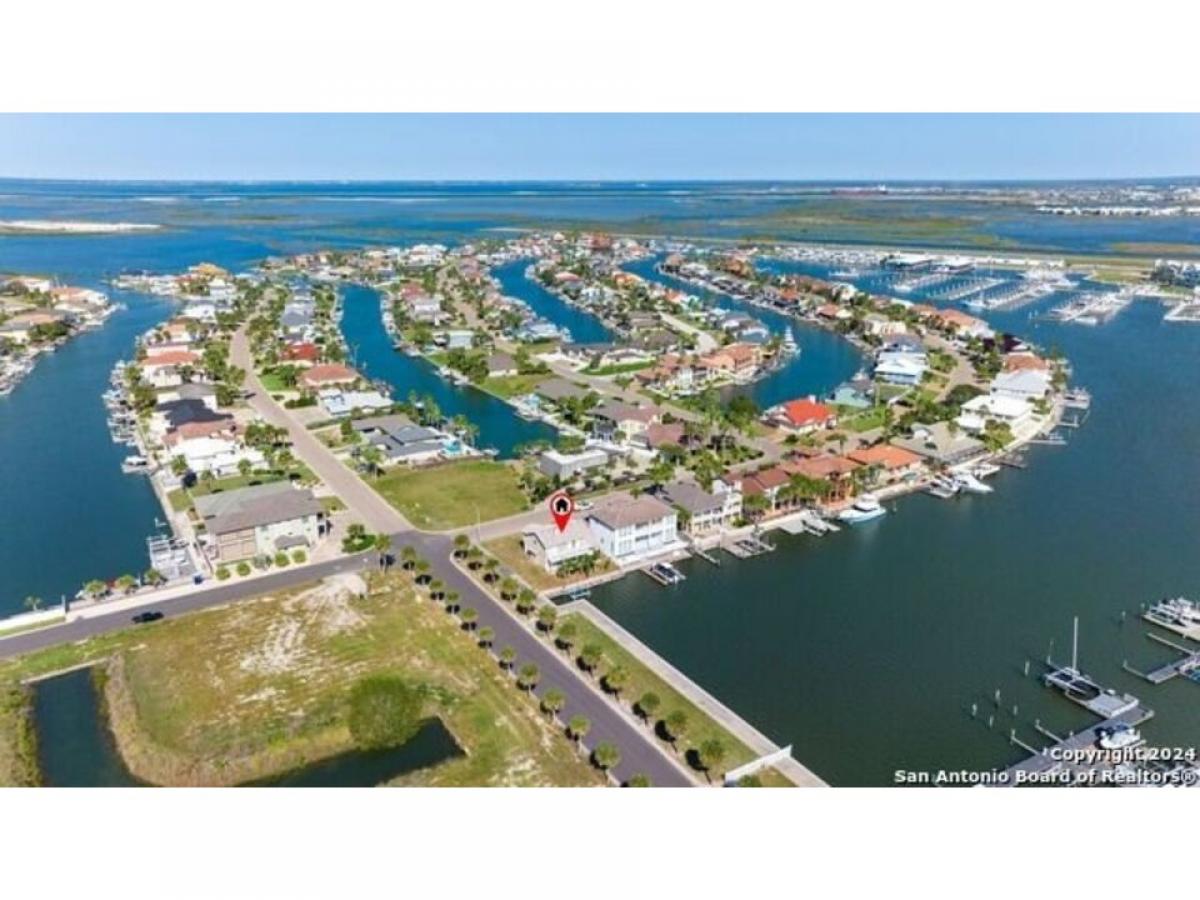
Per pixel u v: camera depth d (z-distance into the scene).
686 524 103.12
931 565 96.88
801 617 85.56
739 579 93.38
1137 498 116.19
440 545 99.12
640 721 68.06
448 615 83.56
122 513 110.69
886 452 123.12
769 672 76.06
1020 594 90.25
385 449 128.75
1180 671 75.69
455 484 118.50
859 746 66.31
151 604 85.56
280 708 68.88
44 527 106.31
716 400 159.00
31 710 70.44
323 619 82.31
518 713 68.75
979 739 67.38
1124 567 96.38
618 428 138.75
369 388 165.12
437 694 70.88
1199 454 133.50
